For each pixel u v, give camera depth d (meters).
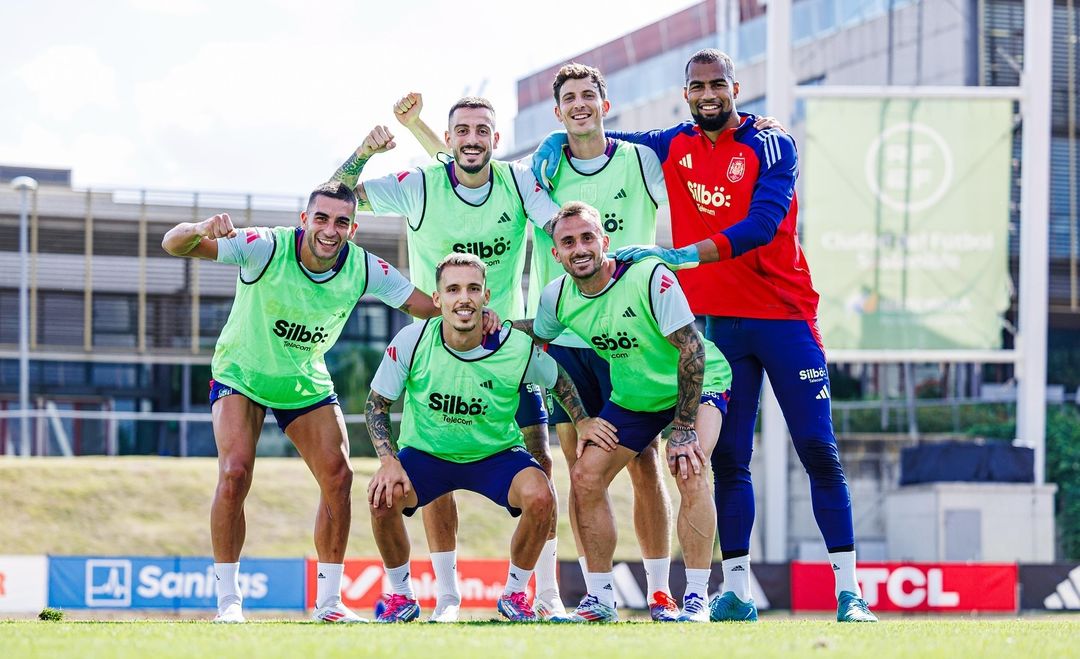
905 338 21.88
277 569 17.27
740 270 6.86
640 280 6.22
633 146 7.14
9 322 31.20
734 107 6.87
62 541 22.12
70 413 28.58
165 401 32.25
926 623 6.39
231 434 6.61
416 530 22.98
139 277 31.84
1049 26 22.22
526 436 7.03
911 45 31.42
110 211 31.72
